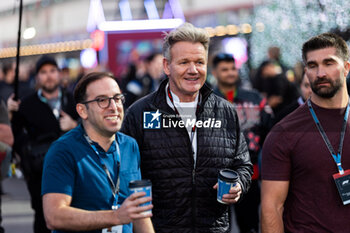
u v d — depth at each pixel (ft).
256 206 15.10
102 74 8.03
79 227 7.29
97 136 8.03
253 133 14.53
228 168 9.89
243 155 10.26
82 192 7.72
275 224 8.87
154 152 9.60
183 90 9.44
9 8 13.71
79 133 8.01
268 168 9.02
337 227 8.49
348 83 10.82
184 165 9.57
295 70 14.16
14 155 14.14
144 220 8.46
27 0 14.06
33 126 13.99
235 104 14.62
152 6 15.83
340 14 11.87
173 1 15.56
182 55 9.34
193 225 9.54
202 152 9.61
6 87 14.84
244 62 15.06
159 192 9.60
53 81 14.30
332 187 8.54
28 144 13.87
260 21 14.12
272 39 13.91
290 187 8.96
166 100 9.77
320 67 8.64
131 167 8.38
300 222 8.73
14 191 25.82
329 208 8.54
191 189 9.55
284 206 9.11
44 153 13.78
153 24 16.05
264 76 14.58
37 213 14.08
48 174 7.62
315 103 8.89
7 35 14.34
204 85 9.89
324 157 8.57
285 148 8.83
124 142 8.48
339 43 8.69
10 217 20.75
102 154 8.00
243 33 14.70
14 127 13.92
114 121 7.89
